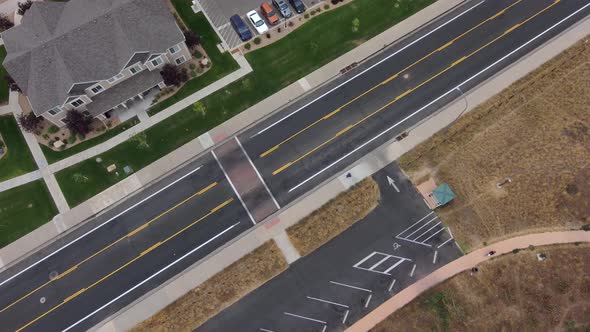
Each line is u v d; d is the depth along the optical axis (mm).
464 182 42500
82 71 41438
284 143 44969
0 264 40688
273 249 40656
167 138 45344
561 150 43500
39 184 43688
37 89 41344
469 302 38156
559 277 38781
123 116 46125
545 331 37062
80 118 44094
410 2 51375
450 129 44938
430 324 37562
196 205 42594
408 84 47250
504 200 41688
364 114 45969
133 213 42500
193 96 46969
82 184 43562
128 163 44406
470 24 50281
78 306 39219
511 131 44594
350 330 37750
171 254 40812
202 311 38750
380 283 39250
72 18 42688
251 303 39031
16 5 52250
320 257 40375
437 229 40938
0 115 46562
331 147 44594
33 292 39719
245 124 45875
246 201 42531
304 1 51312
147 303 39125
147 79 45188
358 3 51250
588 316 37406
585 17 50344
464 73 47594
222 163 44281
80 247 41281
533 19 50344
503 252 39781
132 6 42781
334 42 49312
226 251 40750
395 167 43500
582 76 47062
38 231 41906
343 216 41625
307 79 47719
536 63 47906
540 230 40500
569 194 41594
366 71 48062
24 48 41688
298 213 41906
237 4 51250
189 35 47562
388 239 40812
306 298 39062
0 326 38750
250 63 48344
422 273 39438
